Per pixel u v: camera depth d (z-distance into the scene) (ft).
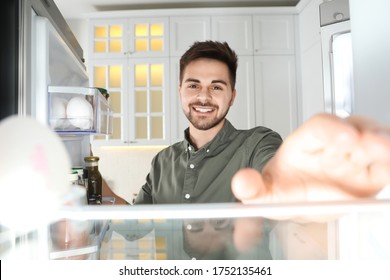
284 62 6.62
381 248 0.56
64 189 0.67
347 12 3.37
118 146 6.59
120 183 7.23
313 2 5.82
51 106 1.70
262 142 2.12
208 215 0.53
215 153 2.31
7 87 1.35
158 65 6.68
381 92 0.99
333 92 3.52
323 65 3.56
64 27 2.18
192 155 2.33
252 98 6.57
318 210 0.52
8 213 0.62
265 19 6.63
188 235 0.68
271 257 0.62
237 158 2.22
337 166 0.56
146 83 6.67
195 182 2.29
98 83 6.68
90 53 6.61
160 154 2.73
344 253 0.58
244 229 0.62
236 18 6.61
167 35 6.61
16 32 1.36
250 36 6.60
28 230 0.65
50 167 0.66
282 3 6.94
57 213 0.61
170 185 2.43
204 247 0.65
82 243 0.75
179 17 6.61
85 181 2.56
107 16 6.60
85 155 3.20
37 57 1.55
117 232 0.77
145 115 6.58
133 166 7.25
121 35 6.68
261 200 0.56
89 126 2.03
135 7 7.06
